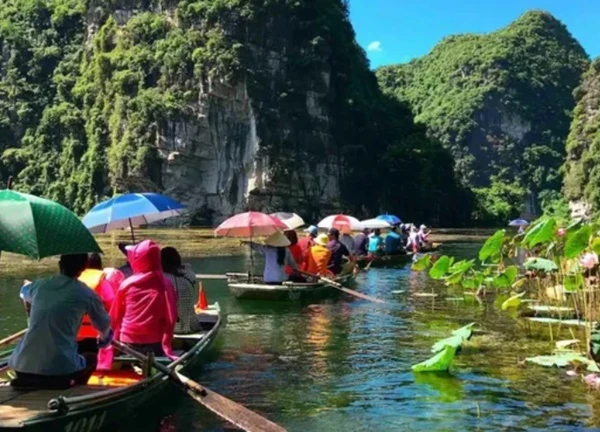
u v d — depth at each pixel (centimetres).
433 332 1150
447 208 9625
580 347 986
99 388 629
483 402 738
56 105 9519
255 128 8250
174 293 801
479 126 15525
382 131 9919
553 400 741
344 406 730
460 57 17025
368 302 1480
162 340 782
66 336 614
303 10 8981
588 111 9938
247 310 1377
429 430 651
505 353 963
